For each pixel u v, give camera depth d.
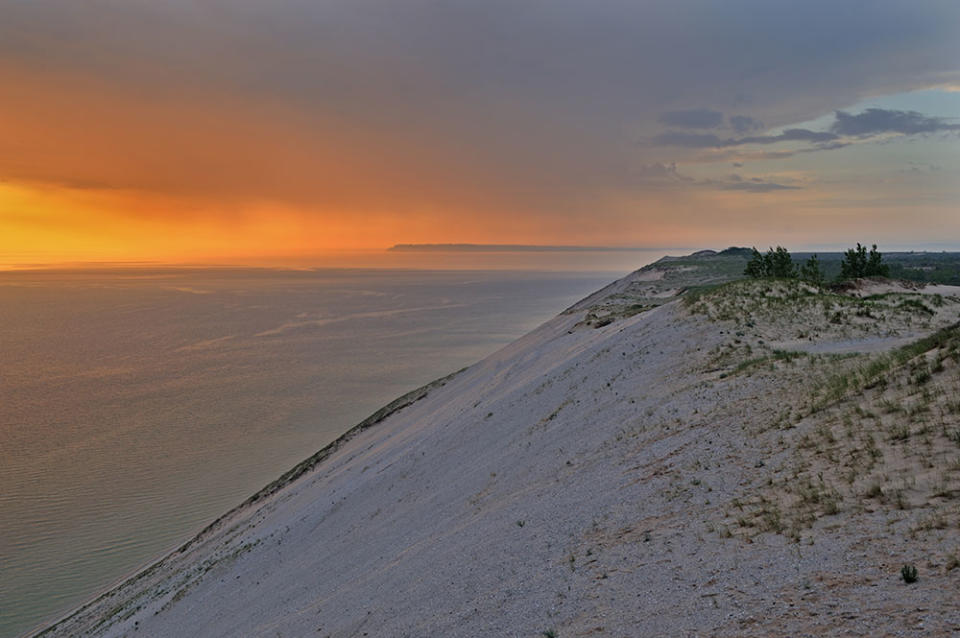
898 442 11.66
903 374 15.14
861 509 9.67
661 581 9.44
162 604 26.77
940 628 6.22
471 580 12.46
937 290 41.59
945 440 10.94
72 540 44.38
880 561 7.98
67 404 86.56
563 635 8.81
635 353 28.41
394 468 30.12
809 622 7.08
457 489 22.30
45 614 35.25
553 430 23.50
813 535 9.34
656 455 16.09
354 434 53.97
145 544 43.72
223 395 91.19
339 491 31.38
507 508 16.81
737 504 11.58
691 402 19.61
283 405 84.56
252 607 20.77
